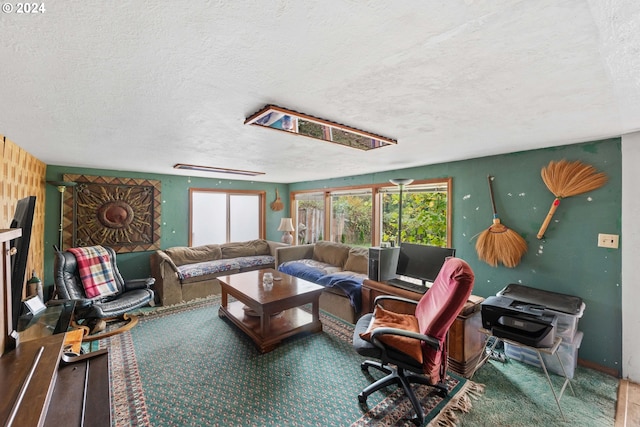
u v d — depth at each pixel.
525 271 2.82
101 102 1.55
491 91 1.41
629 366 2.25
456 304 1.71
